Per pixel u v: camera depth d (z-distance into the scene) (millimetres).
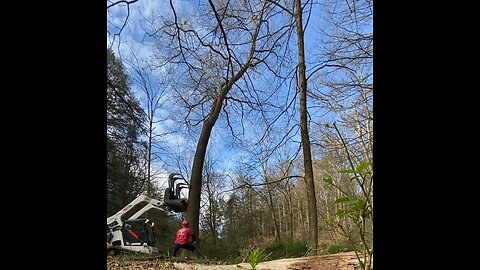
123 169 13289
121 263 6309
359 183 1564
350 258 4129
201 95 10281
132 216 11578
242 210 23141
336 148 8227
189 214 11828
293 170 14031
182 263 6637
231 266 4262
